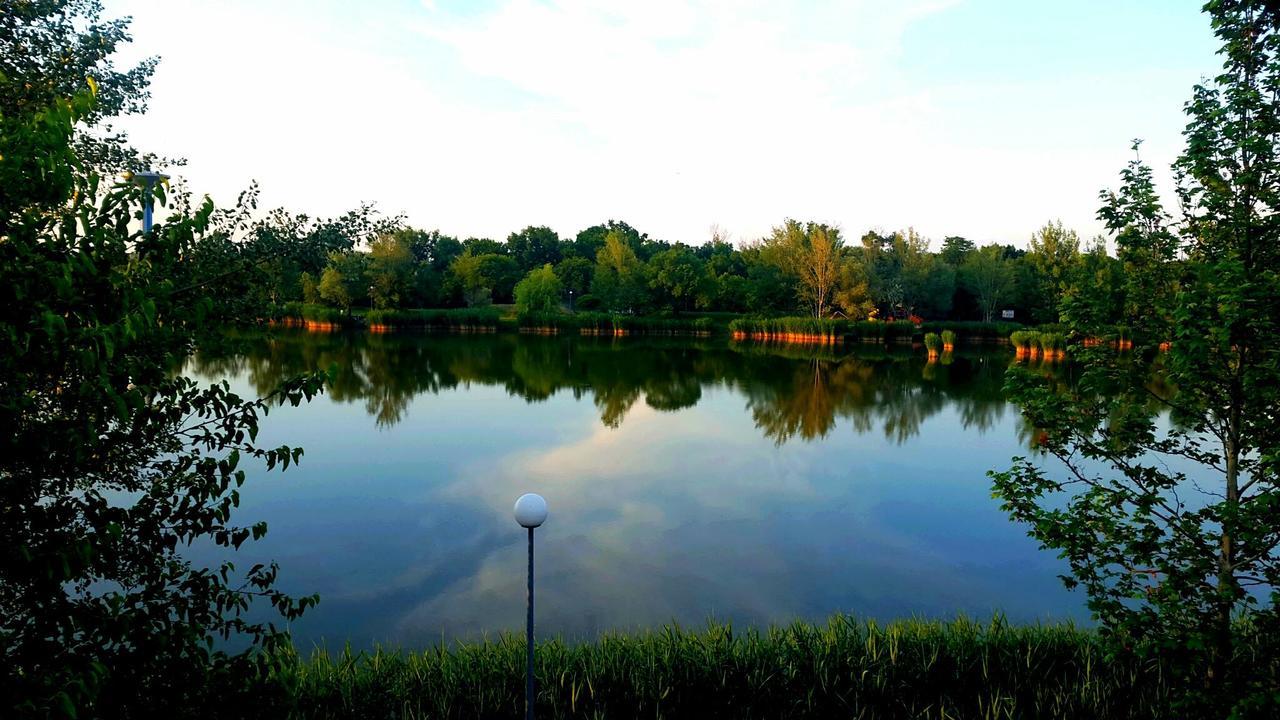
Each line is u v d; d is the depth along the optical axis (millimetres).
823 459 17125
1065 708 5922
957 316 70500
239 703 2959
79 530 2779
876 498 13820
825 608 8945
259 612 8570
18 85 5020
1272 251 4484
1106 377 5027
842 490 14391
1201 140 4637
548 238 120625
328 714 5602
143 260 2865
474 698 6035
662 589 9453
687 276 73000
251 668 3066
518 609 8805
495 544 11086
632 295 73625
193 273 4551
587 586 9531
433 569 10047
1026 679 6344
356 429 20141
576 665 6531
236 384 26594
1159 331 4820
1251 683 4223
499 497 13641
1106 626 5125
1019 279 65188
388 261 63312
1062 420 5090
